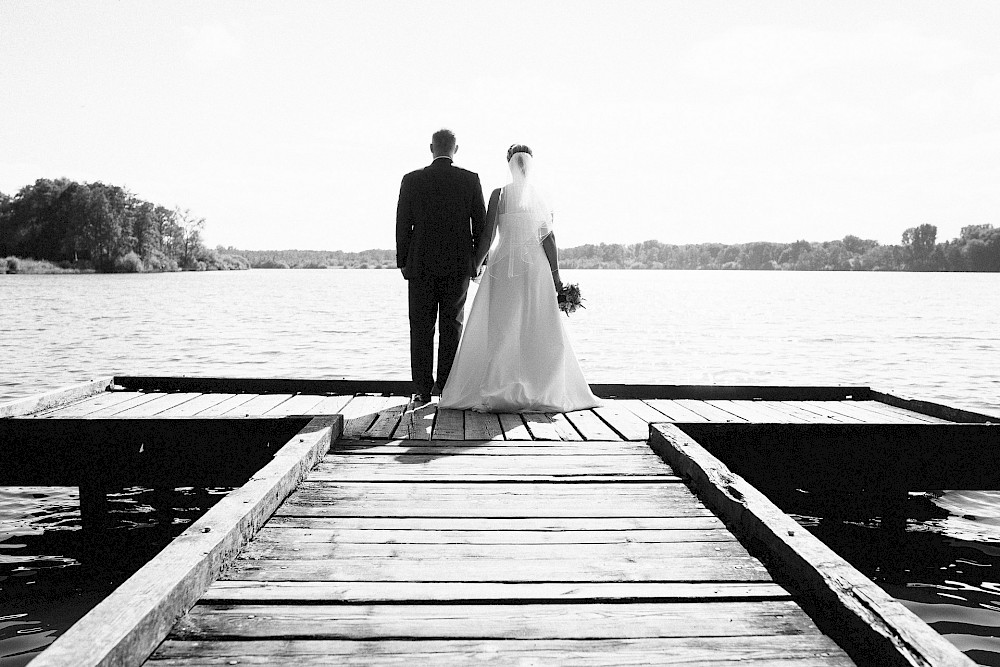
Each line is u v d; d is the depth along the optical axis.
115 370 14.52
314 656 2.22
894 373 15.61
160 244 144.50
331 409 6.13
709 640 2.35
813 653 2.28
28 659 3.39
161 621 2.29
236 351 18.28
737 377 14.84
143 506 6.06
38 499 6.21
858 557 5.01
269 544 3.17
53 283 75.88
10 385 12.54
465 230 6.18
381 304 42.31
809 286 87.44
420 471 4.34
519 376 6.08
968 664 1.96
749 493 3.53
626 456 4.70
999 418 5.40
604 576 2.86
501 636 2.37
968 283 101.56
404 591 2.69
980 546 5.25
